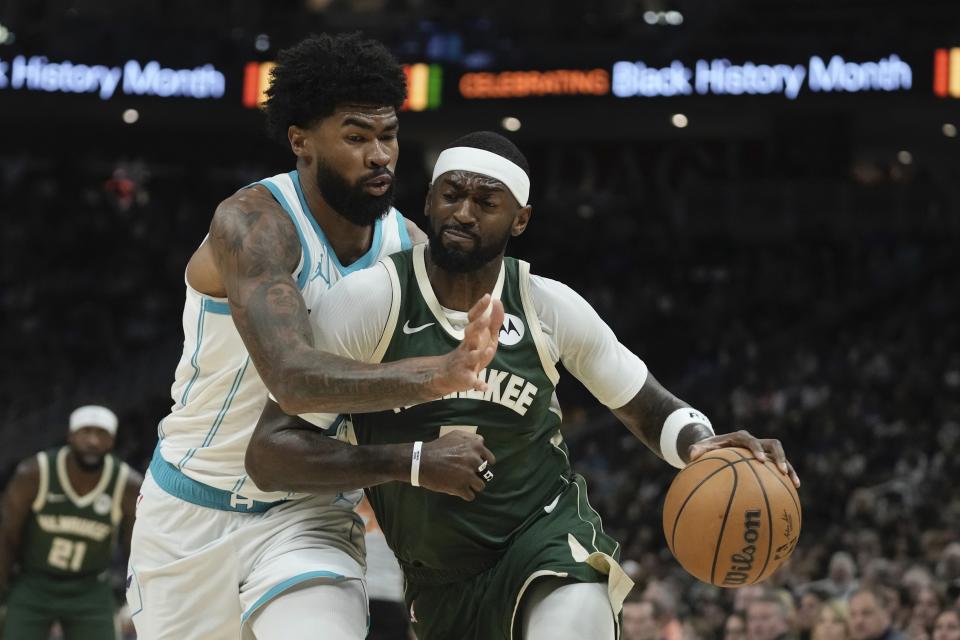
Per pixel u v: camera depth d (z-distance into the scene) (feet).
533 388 11.84
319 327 11.50
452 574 12.11
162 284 89.81
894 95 74.84
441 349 11.62
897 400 60.70
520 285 12.02
